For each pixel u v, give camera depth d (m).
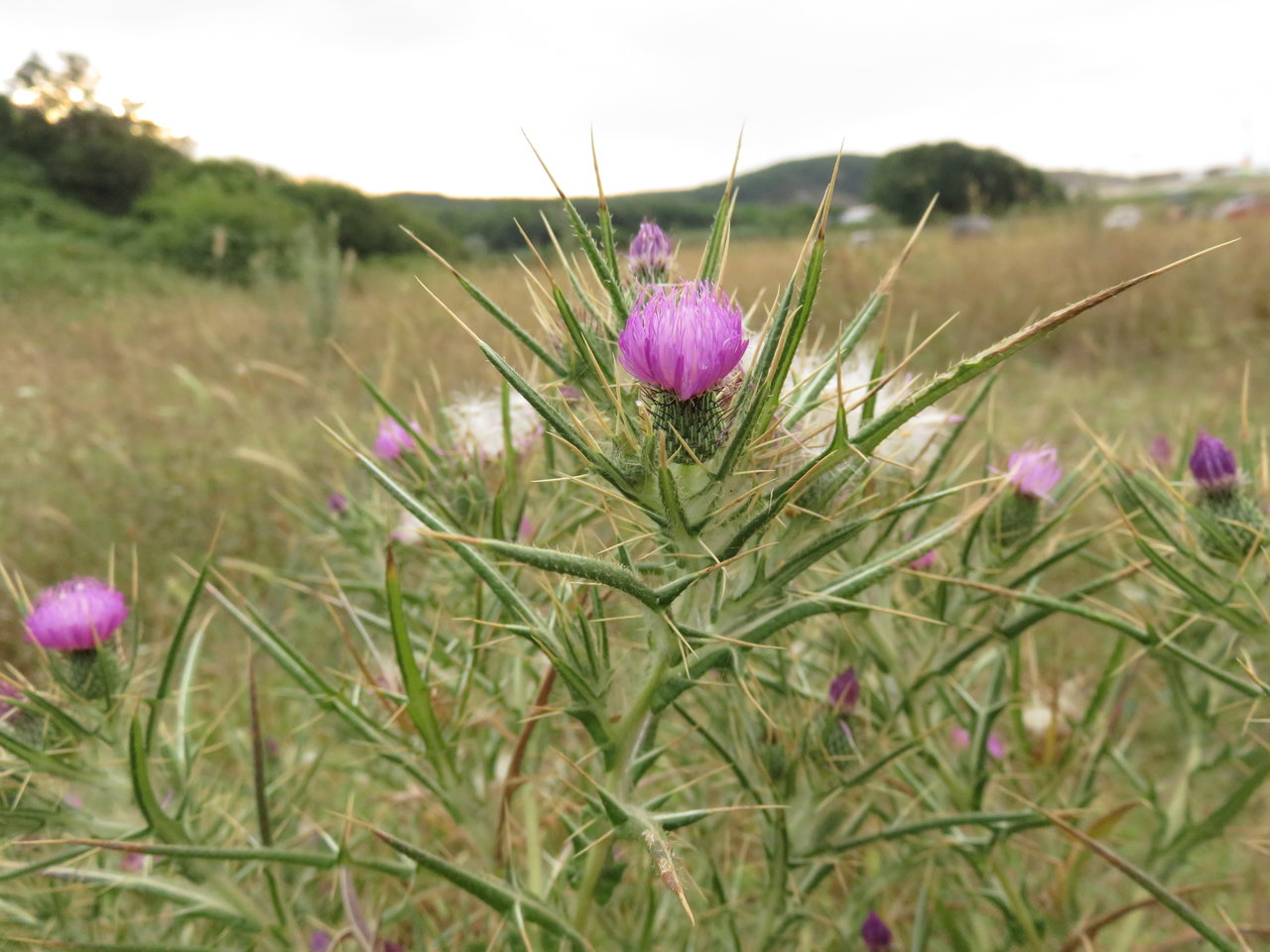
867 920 0.30
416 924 0.30
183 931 0.27
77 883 0.25
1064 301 1.40
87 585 0.24
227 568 0.66
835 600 0.17
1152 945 0.33
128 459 0.83
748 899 0.31
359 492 0.50
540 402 0.16
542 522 0.27
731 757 0.25
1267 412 0.83
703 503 0.16
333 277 1.35
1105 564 0.28
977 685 0.36
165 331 1.69
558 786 0.30
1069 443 0.79
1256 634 0.20
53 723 0.23
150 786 0.21
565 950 0.23
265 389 1.06
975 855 0.28
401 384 0.92
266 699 0.46
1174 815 0.27
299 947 0.23
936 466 0.22
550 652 0.17
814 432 0.16
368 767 0.34
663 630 0.17
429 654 0.23
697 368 0.15
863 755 0.25
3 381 1.22
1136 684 0.42
